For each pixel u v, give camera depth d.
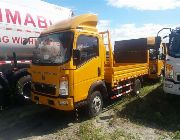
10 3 9.50
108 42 8.55
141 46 12.30
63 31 7.41
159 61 13.30
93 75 7.85
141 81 11.62
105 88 8.36
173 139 6.33
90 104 7.80
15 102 9.56
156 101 9.66
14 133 6.99
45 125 7.59
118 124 7.44
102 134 6.70
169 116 8.09
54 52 7.31
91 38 7.80
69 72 6.94
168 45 8.94
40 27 10.29
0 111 9.05
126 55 12.65
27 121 7.97
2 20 8.99
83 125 7.22
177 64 8.58
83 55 7.44
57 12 11.43
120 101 9.80
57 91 7.08
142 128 7.15
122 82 9.70
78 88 7.22
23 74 9.41
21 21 9.62
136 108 8.82
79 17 7.70
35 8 10.44
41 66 7.51
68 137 6.61
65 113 8.65
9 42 9.25
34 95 7.94
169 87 8.73
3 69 9.14
